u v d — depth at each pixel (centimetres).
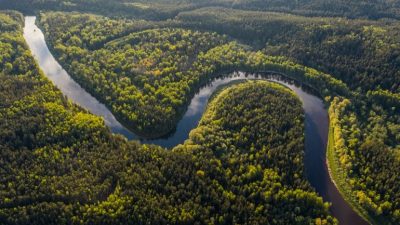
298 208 19100
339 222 19725
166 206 18388
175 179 19775
